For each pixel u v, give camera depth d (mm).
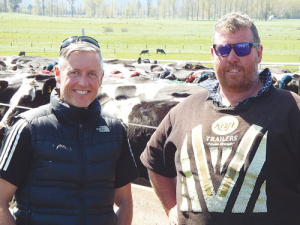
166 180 2844
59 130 2371
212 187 2355
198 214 2395
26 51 55094
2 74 8383
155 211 4484
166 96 5535
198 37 94625
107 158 2447
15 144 2289
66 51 2383
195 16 192250
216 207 2328
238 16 2457
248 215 2260
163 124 2789
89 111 2389
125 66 12570
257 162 2266
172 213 2758
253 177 2264
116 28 112938
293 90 7680
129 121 5473
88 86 2385
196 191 2412
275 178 2260
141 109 5406
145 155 2900
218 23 2506
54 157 2314
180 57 57250
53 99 2406
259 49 2537
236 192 2289
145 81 6816
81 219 2326
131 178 2639
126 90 5918
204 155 2410
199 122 2512
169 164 2783
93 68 2389
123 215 2627
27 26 112062
